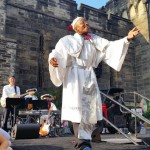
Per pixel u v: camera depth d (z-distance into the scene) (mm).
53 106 11500
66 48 4012
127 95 24078
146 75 24609
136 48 25984
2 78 16812
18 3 19875
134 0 26453
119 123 12445
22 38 19547
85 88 3971
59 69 3914
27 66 19281
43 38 20734
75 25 4293
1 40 17422
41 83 19828
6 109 10164
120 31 25562
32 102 10172
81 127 3838
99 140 6523
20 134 8344
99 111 3988
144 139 7113
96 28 23938
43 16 21016
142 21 25719
